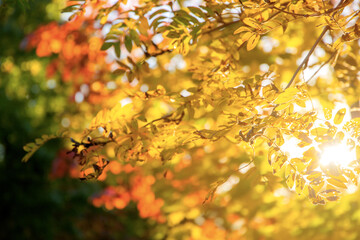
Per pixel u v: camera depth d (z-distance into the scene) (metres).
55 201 9.30
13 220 9.13
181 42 3.22
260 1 2.53
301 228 5.66
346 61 3.67
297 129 2.53
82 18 5.85
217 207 6.05
